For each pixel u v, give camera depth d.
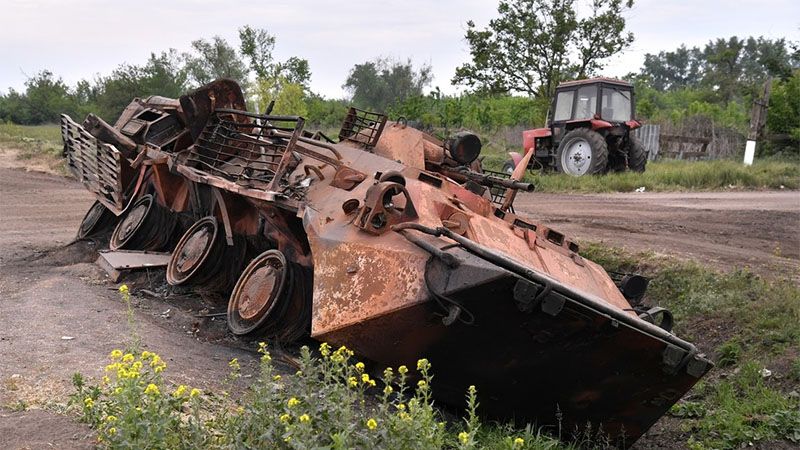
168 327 7.97
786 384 7.29
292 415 4.48
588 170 22.03
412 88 46.59
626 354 5.91
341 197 6.98
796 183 21.41
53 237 13.16
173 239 10.70
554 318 5.55
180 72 37.06
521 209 16.27
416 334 5.88
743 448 6.52
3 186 19.48
